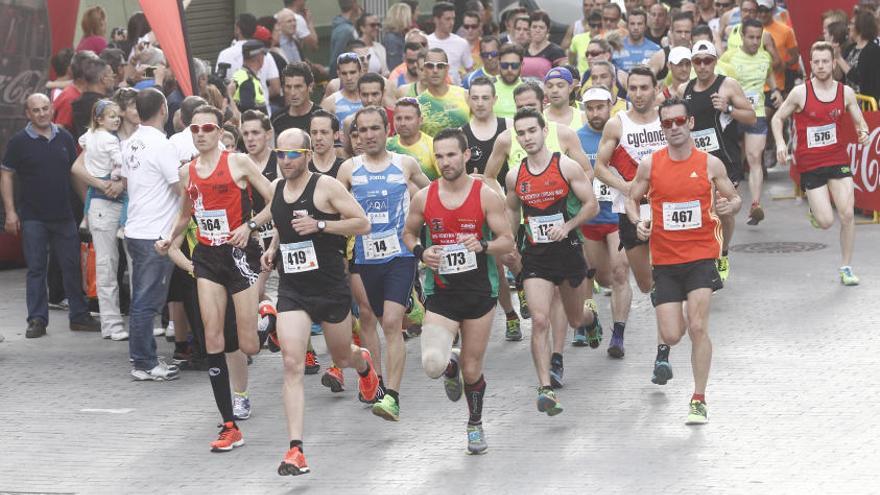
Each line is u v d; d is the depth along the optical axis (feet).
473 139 105.60
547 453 78.74
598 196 102.01
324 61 225.56
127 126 113.39
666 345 91.56
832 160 122.31
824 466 74.02
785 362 96.84
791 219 157.69
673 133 83.05
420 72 131.23
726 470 74.02
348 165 88.58
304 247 78.95
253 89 147.02
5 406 94.43
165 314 114.73
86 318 118.93
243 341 85.10
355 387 96.84
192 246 90.02
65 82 138.51
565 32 226.38
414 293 98.17
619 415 85.97
